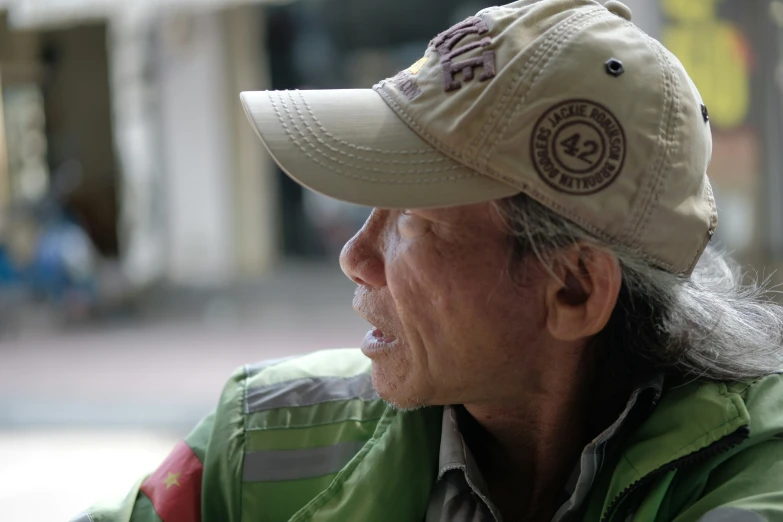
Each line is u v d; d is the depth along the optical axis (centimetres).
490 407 89
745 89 406
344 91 85
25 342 529
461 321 81
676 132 78
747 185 414
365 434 94
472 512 88
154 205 679
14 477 290
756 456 80
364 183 78
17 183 682
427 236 81
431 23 646
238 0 462
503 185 76
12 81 672
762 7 395
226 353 479
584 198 75
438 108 78
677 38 392
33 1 460
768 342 93
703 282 96
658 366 87
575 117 75
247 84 664
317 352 107
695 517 77
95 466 302
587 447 83
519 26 77
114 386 409
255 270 687
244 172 680
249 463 93
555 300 81
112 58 666
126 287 654
